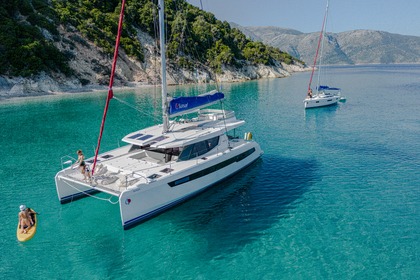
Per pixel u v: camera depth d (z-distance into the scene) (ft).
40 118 111.45
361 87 216.74
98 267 32.99
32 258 34.47
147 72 226.58
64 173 44.16
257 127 94.22
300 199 47.55
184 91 194.90
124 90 195.21
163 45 44.45
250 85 241.96
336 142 77.51
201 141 48.67
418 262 32.86
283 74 360.07
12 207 46.11
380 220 41.14
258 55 349.00
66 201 45.91
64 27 197.77
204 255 34.81
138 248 36.11
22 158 68.64
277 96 169.48
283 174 57.41
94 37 207.41
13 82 159.74
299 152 69.87
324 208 44.68
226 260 33.86
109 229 40.01
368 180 54.13
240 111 121.39
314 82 269.03
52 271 32.37
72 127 97.81
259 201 47.19
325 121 101.96
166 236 38.34
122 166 44.70
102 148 75.61
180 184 43.45
